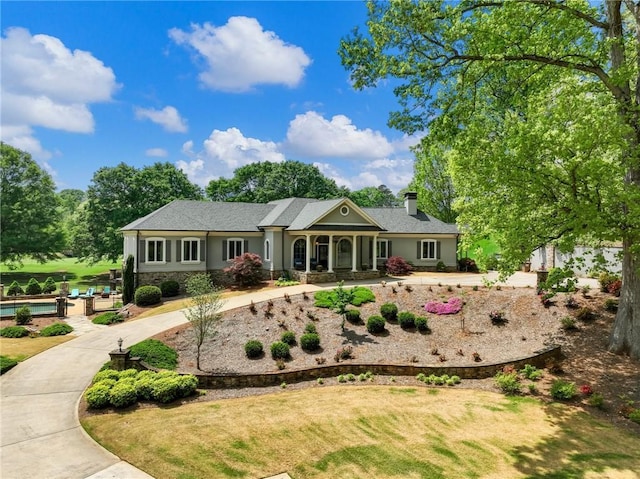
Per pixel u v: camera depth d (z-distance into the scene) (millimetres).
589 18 14297
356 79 16156
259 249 33031
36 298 31094
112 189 47719
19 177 46688
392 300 22672
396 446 10344
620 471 9047
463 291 23016
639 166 12883
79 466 9312
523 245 13945
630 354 14977
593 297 19766
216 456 9781
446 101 16156
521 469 9211
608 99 15305
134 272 28125
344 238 33812
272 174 61344
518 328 18859
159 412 12414
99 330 20938
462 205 19047
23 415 12031
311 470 9234
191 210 32219
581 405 12688
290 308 21719
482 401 13352
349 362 16422
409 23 14531
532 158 12758
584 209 12117
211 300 16672
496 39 13930
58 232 48344
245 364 16438
